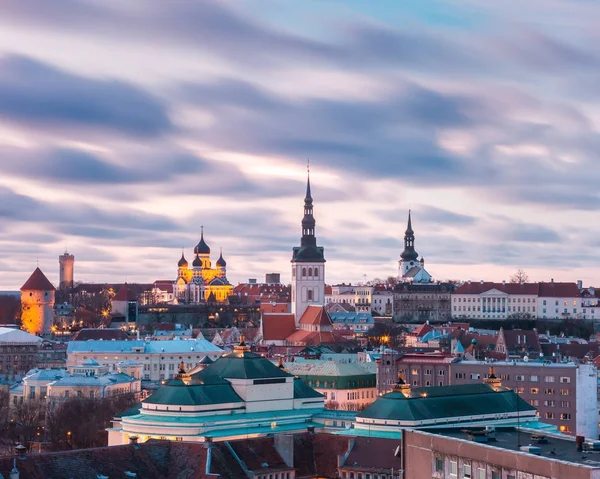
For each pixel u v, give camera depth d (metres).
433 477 198.75
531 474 177.88
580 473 169.50
